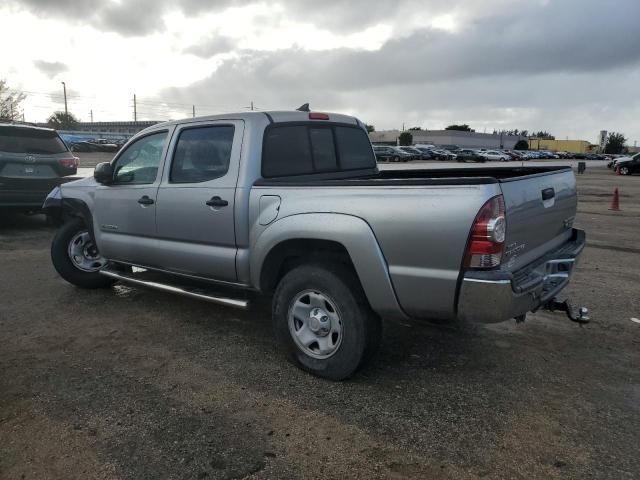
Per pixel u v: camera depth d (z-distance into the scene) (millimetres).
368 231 3434
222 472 2826
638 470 2846
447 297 3236
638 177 33531
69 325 4984
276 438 3131
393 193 3373
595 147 120625
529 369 4066
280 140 4434
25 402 3533
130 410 3436
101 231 5508
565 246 4332
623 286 6352
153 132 4980
